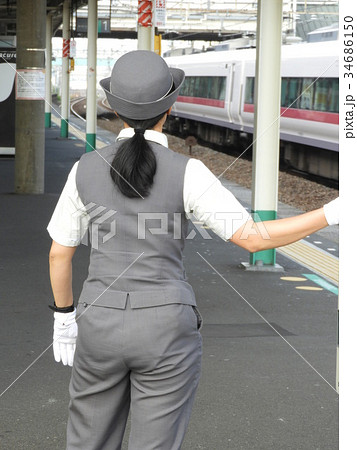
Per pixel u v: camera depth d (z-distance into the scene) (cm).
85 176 337
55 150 3167
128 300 328
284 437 534
